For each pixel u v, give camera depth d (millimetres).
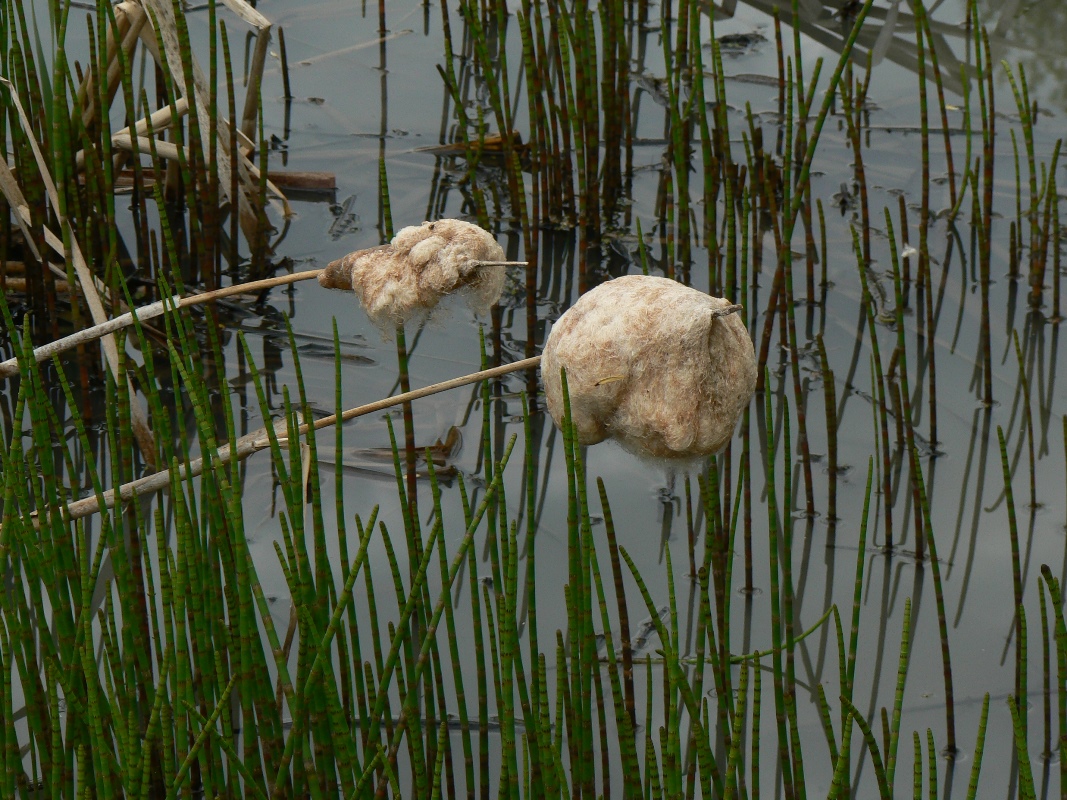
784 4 13016
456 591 6355
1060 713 4527
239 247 9539
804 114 7332
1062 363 8406
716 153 10023
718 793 4590
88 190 8508
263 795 4234
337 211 9922
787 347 8430
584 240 8508
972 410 7926
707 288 9102
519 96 11516
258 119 10547
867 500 4633
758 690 4570
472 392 8031
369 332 8617
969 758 5523
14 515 4418
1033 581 6539
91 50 8578
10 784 4508
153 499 7031
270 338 8492
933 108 11344
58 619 4707
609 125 9805
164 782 4914
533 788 4418
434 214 9914
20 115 7387
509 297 9094
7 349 8305
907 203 10055
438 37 12461
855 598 4715
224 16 12414
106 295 7887
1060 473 7367
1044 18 12617
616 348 3473
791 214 6621
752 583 6496
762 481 7332
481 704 4785
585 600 4070
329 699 4000
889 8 12828
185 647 4004
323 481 7156
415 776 4387
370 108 11289
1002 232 9688
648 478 7301
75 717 4625
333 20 12711
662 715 5672
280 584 6371
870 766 5484
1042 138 10836
